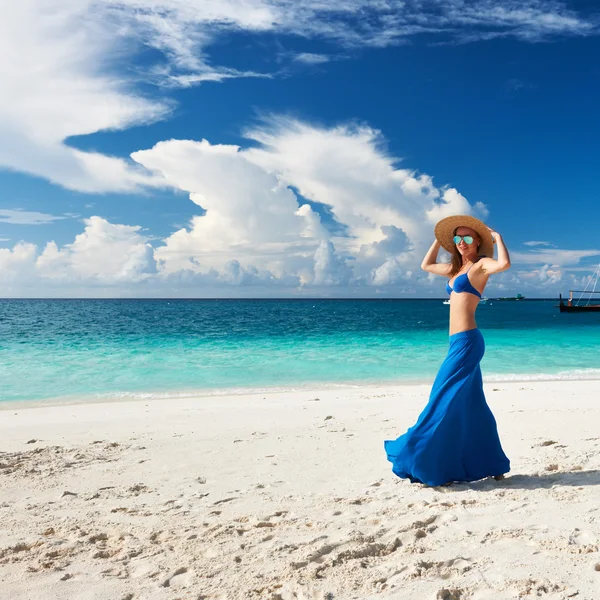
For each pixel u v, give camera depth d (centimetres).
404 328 3791
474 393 475
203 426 834
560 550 294
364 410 960
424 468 462
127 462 605
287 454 623
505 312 9238
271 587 271
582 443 618
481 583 259
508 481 470
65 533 370
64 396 1275
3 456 638
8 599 266
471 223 494
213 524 378
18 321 4703
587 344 2530
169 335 3073
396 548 317
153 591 272
